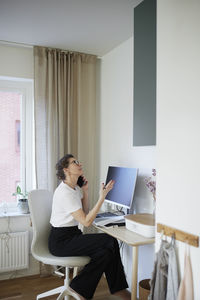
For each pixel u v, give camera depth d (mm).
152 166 2631
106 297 2824
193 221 1603
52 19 2621
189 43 1645
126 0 2297
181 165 1688
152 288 1796
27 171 3559
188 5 1651
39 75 3273
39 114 3268
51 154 3275
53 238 2490
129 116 3000
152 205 2635
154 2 2168
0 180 3453
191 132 1621
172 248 1710
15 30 2859
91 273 2379
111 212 3061
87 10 2455
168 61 1805
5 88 3438
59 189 2529
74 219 2510
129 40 3018
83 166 3498
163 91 1844
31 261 3357
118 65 3227
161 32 1867
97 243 2406
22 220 3318
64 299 2650
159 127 1875
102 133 3574
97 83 3641
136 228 2336
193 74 1614
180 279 1683
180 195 1692
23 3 2346
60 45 3236
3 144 3465
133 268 2158
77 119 3436
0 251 3137
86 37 3014
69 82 3379
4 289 2982
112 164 3328
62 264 2385
